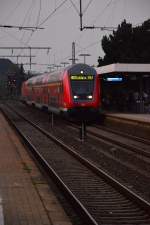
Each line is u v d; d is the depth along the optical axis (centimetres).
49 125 4875
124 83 5950
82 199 1669
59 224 1295
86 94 4931
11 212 1398
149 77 5806
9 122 5188
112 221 1375
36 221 1309
